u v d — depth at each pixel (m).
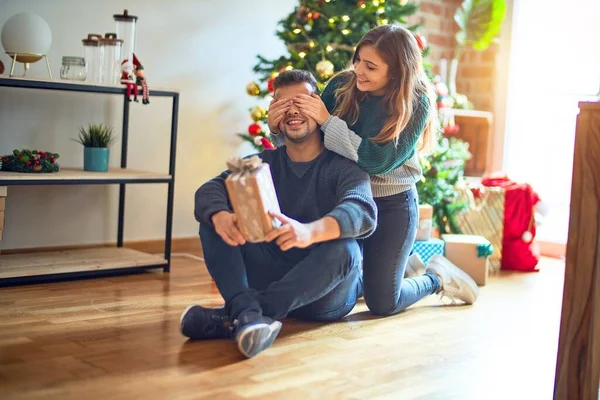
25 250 3.22
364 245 2.48
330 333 2.30
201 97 3.76
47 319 2.33
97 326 2.27
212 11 3.75
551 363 2.10
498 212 3.66
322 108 2.20
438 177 3.52
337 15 3.43
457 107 4.20
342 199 2.11
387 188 2.40
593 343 1.58
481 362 2.08
